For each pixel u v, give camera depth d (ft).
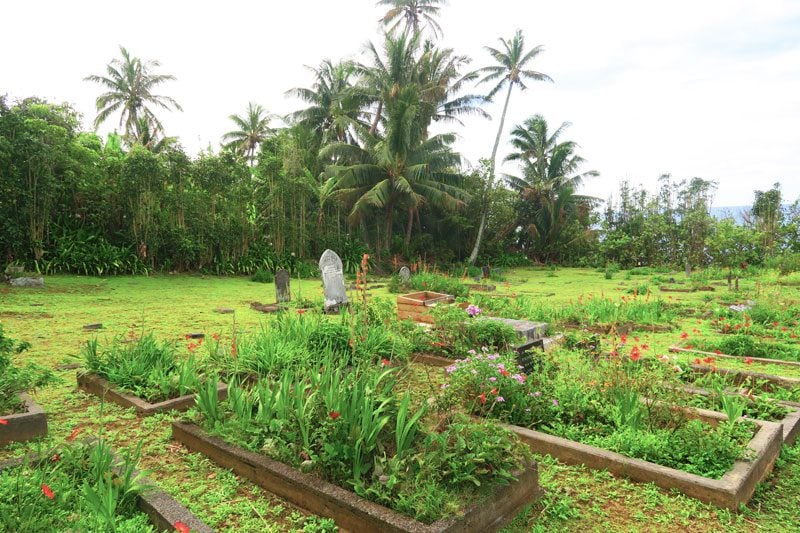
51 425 13.64
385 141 87.35
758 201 113.60
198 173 64.80
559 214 122.31
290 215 79.87
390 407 11.03
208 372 16.20
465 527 8.31
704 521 9.56
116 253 55.42
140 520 8.57
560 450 12.08
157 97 111.55
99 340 25.09
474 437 9.90
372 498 8.96
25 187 49.11
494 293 55.31
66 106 57.16
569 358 19.93
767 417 14.12
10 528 7.87
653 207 120.57
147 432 13.30
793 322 31.99
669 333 29.60
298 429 11.02
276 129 101.96
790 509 10.14
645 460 11.43
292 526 9.14
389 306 26.81
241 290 51.98
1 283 43.91
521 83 110.73
